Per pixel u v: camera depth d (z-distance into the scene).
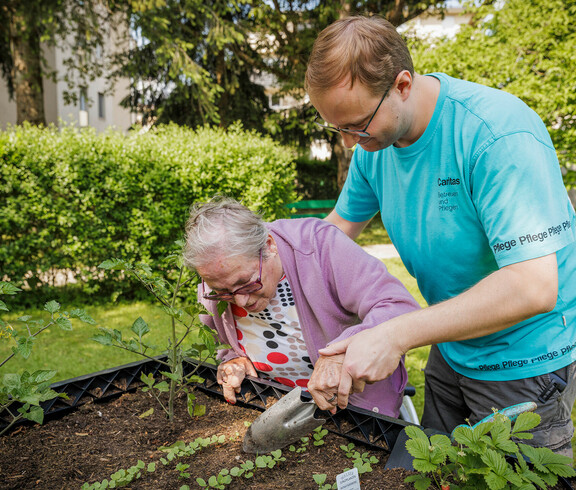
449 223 1.32
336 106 1.10
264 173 5.70
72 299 5.47
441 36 6.52
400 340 1.06
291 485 1.14
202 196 5.46
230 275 1.25
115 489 1.13
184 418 1.48
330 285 1.45
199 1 7.95
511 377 1.36
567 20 5.12
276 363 1.66
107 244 5.25
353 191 1.78
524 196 1.05
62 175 4.94
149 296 5.52
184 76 9.12
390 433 1.29
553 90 5.02
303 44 9.51
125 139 5.41
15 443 1.30
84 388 1.53
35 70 9.09
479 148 1.14
